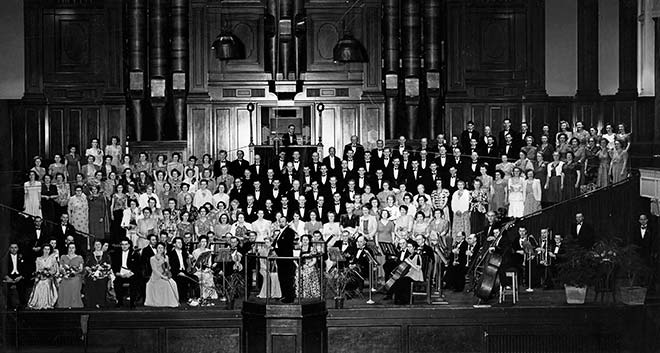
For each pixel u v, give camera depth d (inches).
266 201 870.4
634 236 834.2
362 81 1098.1
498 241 769.6
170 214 840.3
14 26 1099.3
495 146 970.1
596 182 915.4
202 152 1090.1
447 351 730.2
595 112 1090.1
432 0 1090.7
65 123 1082.7
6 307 740.7
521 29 1112.8
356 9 1098.7
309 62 1101.7
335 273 736.3
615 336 738.2
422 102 1101.7
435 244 782.5
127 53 1095.0
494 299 770.8
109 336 725.3
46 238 818.2
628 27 1082.1
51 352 703.7
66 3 1093.8
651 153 1023.0
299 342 669.3
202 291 758.5
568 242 801.6
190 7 1094.4
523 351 733.3
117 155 1024.9
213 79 1097.4
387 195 875.4
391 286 753.0
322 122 1095.6
